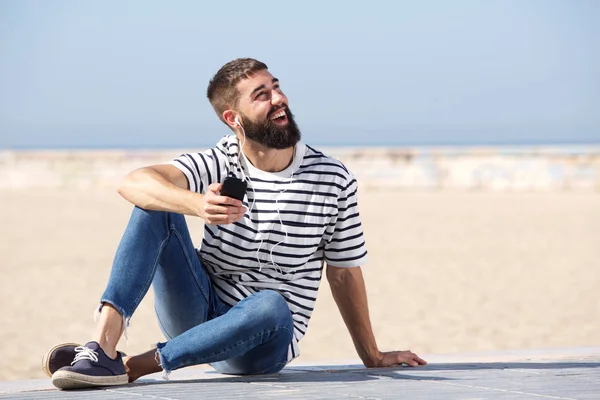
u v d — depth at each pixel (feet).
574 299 31.30
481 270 38.93
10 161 104.83
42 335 25.29
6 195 89.04
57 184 102.99
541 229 56.75
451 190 98.48
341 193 12.19
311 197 11.97
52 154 105.40
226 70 11.85
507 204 77.46
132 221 11.20
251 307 11.12
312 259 12.48
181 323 12.07
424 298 31.78
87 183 103.19
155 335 24.91
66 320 27.63
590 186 97.71
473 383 10.77
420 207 74.23
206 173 11.88
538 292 32.96
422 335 25.09
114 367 10.98
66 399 10.02
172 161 11.92
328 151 102.63
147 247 11.16
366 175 101.30
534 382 10.78
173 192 10.86
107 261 41.96
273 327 11.26
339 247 12.42
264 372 12.04
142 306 30.01
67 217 65.57
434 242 49.90
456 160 101.14
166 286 11.70
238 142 12.10
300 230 11.93
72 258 43.04
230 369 12.20
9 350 23.24
